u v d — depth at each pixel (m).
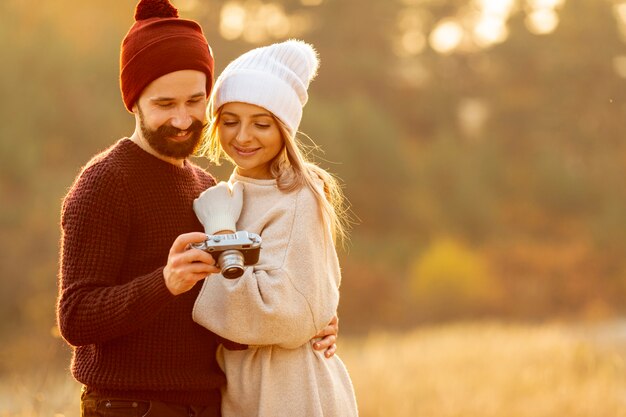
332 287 3.75
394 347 17.97
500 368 14.21
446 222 55.25
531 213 59.69
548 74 63.88
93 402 3.56
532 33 65.19
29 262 35.69
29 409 6.70
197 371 3.64
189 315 3.62
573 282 50.59
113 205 3.48
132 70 3.56
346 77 60.78
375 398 11.91
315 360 3.79
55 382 7.87
